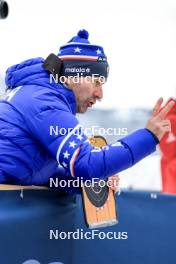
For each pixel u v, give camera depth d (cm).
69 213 414
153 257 448
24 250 366
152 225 450
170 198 454
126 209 450
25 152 382
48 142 374
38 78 397
